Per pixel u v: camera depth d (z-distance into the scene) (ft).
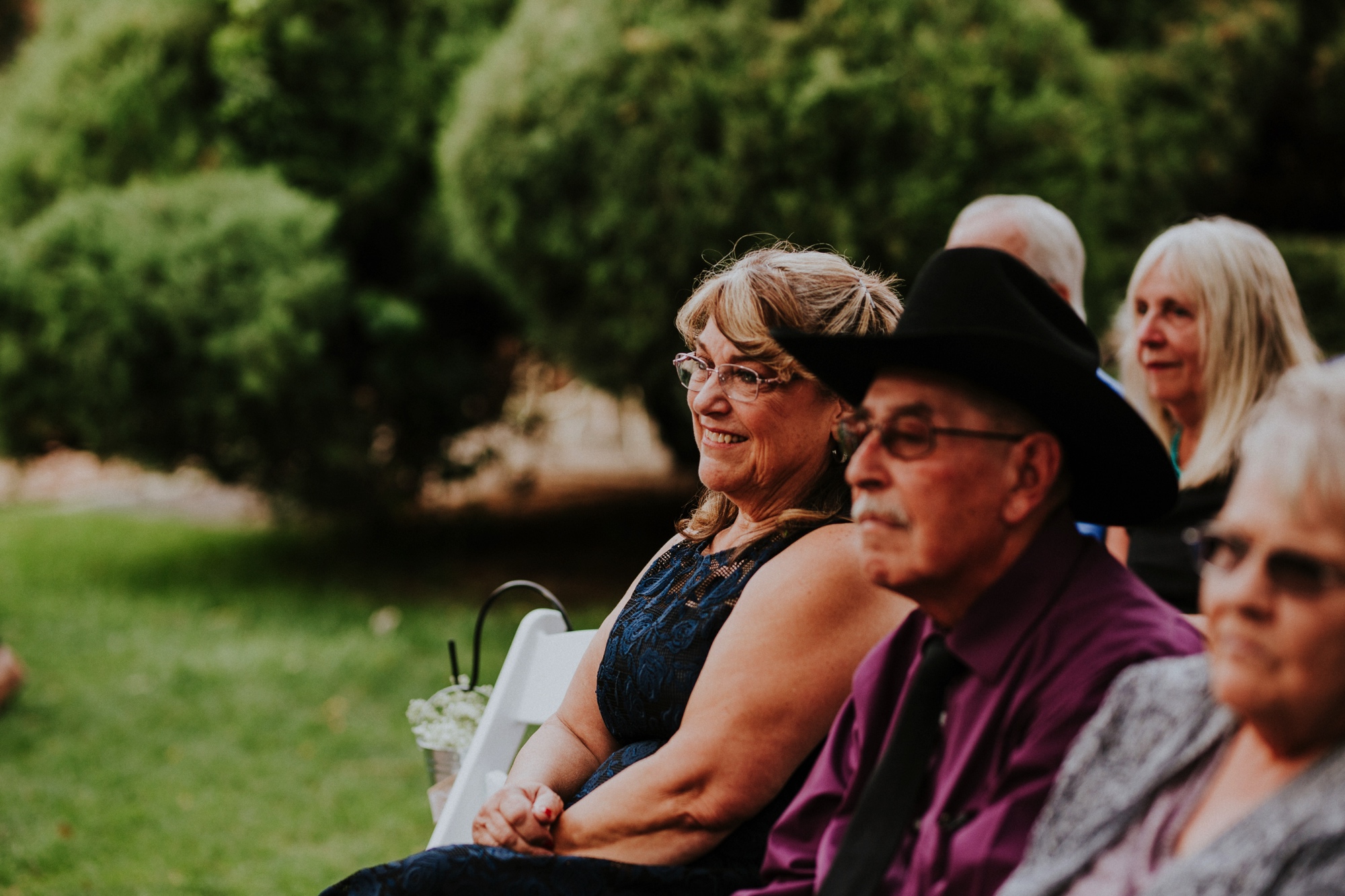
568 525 33.45
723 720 6.28
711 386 6.86
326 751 17.15
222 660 21.25
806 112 19.12
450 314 29.50
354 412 27.27
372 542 31.68
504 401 30.68
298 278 24.99
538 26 21.30
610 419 48.55
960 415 4.85
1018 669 4.92
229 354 24.08
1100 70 21.85
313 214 26.00
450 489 31.53
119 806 15.03
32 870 13.04
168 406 24.95
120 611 24.93
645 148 19.99
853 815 5.15
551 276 21.76
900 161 19.40
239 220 24.88
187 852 13.65
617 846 6.43
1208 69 26.30
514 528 33.17
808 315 6.69
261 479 27.55
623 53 20.12
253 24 27.07
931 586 5.05
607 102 20.13
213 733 17.87
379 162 28.17
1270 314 8.27
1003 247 10.14
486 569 28.76
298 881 12.80
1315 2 30.09
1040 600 4.97
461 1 27.78
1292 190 32.24
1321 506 3.60
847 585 6.39
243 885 12.73
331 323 25.64
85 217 24.91
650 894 6.30
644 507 35.40
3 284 24.34
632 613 7.22
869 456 5.00
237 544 32.40
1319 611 3.60
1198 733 4.26
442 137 25.11
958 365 4.79
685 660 6.75
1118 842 4.27
